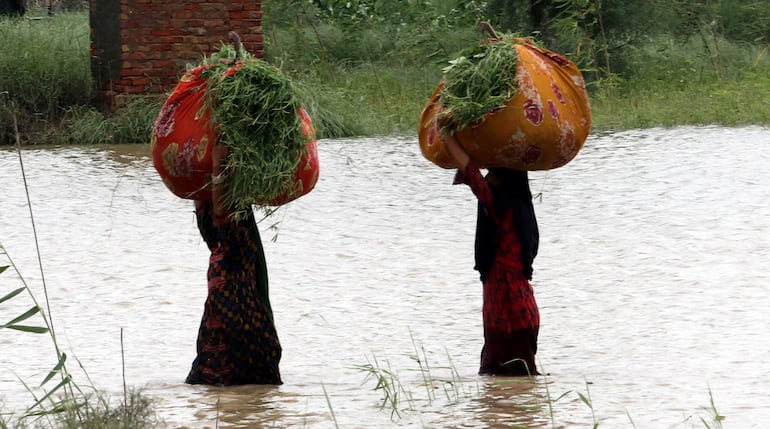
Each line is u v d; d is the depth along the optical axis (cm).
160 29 5138
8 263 2452
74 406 1308
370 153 4406
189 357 1744
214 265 1597
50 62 5203
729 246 2484
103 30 5153
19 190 3481
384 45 6900
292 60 6269
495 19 6519
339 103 5353
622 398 1409
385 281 2280
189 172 1573
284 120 1564
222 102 1552
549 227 2808
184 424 1310
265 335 1585
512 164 1599
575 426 1278
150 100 5131
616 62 6456
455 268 2389
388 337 1862
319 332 1898
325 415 1355
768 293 2053
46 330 1392
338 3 7106
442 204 3195
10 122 5006
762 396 1392
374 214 3045
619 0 6388
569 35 6241
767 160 3753
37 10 7594
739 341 1730
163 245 2652
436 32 6762
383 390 1495
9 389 1534
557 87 1598
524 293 1612
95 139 4994
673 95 5731
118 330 1909
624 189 3328
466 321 1962
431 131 1655
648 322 1886
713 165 3688
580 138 1609
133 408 1293
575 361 1669
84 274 2344
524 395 1445
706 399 1387
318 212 3086
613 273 2284
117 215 3052
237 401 1447
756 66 6481
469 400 1423
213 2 5188
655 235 2644
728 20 7688
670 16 6762
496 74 1573
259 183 1551
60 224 2919
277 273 2367
